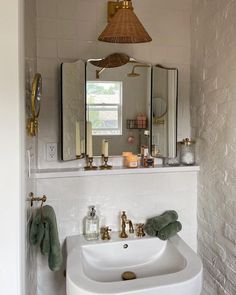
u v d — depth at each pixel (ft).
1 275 2.95
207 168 5.12
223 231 4.67
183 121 5.64
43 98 4.96
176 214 5.17
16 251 2.96
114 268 4.77
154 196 5.36
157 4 5.37
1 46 2.80
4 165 2.88
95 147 5.18
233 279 4.41
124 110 5.28
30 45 3.99
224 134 4.58
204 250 5.30
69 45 5.02
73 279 3.65
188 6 5.50
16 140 2.88
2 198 2.90
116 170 5.02
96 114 5.16
